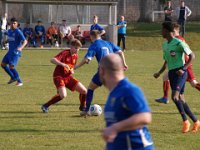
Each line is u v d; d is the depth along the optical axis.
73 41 32.16
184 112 28.08
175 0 138.88
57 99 33.06
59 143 25.47
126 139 13.87
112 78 14.04
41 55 84.56
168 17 101.75
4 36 94.88
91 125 29.61
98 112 32.22
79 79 52.75
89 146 24.92
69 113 33.34
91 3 100.88
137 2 138.38
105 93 42.81
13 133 27.50
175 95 27.67
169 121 31.08
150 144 14.12
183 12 100.06
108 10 103.25
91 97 31.72
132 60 76.38
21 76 54.91
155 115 33.00
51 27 100.62
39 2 99.44
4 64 47.47
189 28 115.50
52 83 49.22
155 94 42.69
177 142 26.02
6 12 98.75
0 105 36.28
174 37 27.98
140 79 53.22
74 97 40.19
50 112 33.62
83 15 105.12
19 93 42.44
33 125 29.53
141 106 13.66
